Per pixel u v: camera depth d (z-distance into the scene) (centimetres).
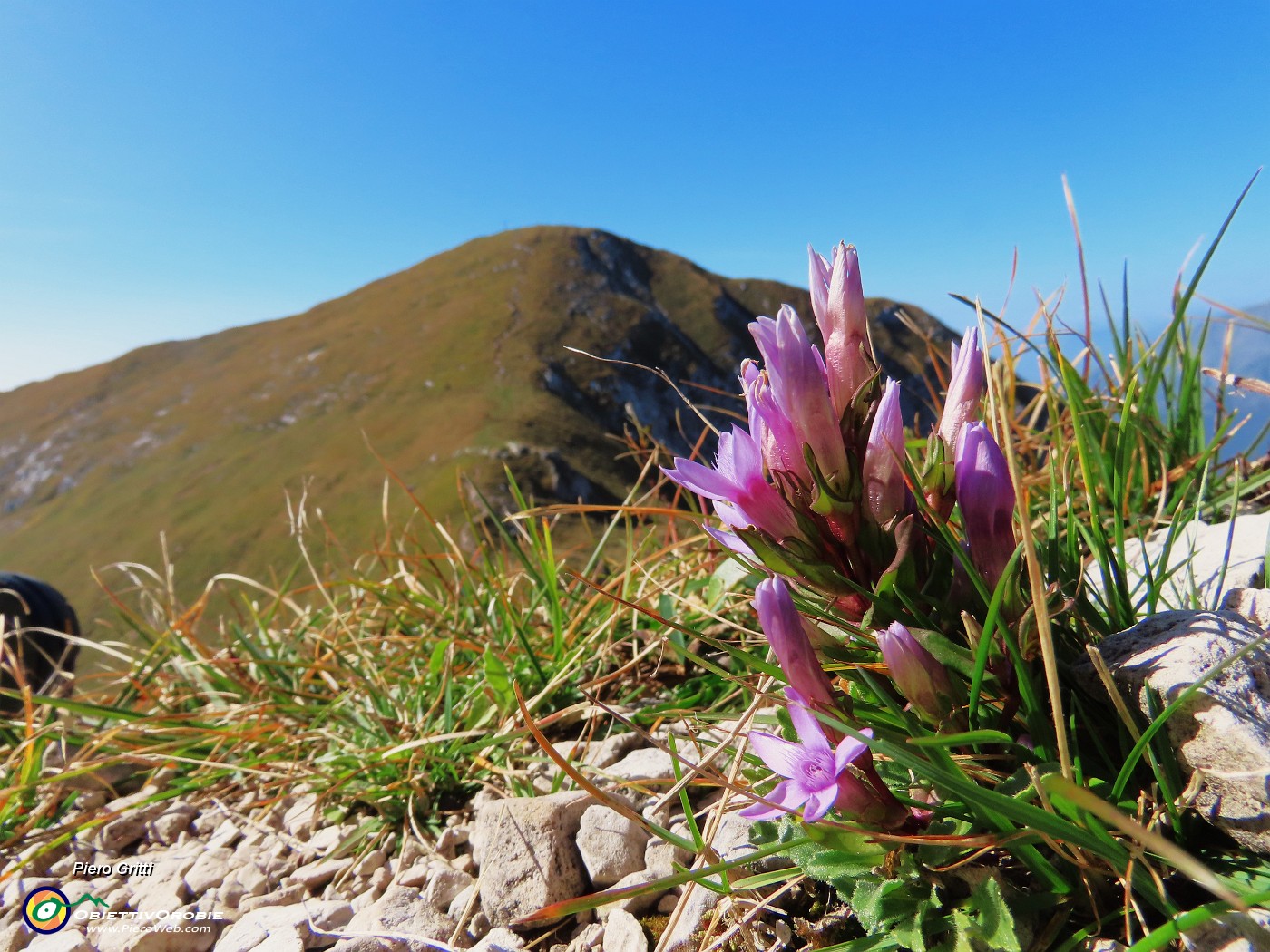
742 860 157
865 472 171
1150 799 151
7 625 496
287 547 7638
